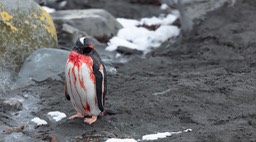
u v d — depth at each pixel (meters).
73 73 21.70
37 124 22.98
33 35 28.52
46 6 44.91
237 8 37.09
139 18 42.62
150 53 34.31
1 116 23.53
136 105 24.55
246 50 32.28
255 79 27.58
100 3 46.25
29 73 27.27
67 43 34.25
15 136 21.84
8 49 27.45
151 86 26.67
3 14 27.52
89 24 35.97
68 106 24.66
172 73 29.08
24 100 25.33
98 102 22.00
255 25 35.22
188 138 21.39
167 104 24.72
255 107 24.53
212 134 21.61
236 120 23.22
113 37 36.56
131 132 22.39
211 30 35.12
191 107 24.50
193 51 33.31
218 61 31.20
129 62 32.38
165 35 37.44
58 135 21.95
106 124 22.73
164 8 45.03
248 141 21.03
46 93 26.02
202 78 27.86
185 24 36.47
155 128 22.73
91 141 21.39
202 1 36.59
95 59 21.80
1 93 25.92
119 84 27.03
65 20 35.84
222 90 26.11
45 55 27.86
